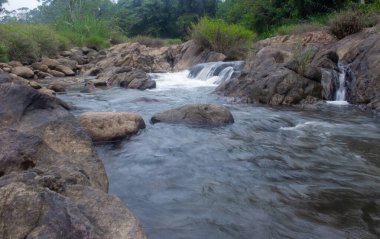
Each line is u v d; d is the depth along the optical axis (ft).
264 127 22.80
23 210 7.79
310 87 30.58
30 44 63.16
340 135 21.02
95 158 13.48
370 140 19.94
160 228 10.83
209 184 14.06
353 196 12.87
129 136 19.75
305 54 32.89
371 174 15.01
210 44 60.08
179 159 16.89
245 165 16.14
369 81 28.89
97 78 51.44
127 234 8.38
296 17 75.97
